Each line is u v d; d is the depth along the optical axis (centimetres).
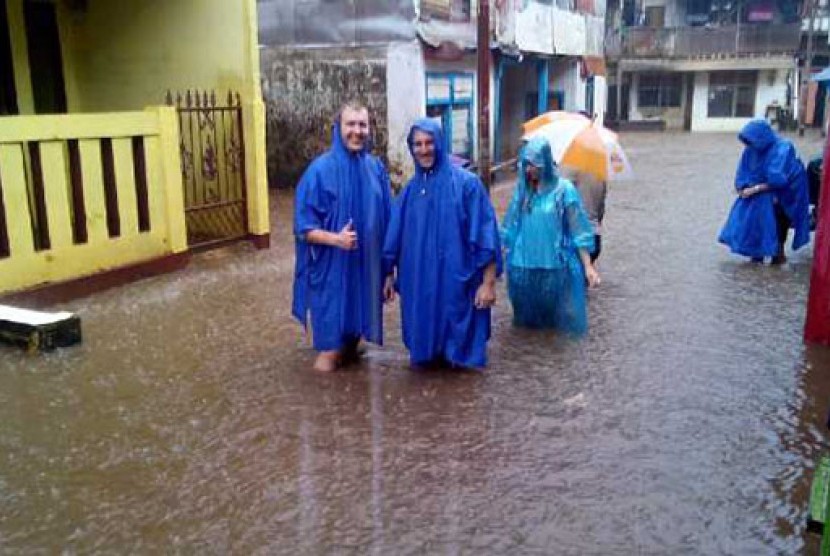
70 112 1015
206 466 411
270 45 1466
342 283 524
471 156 1628
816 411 480
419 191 520
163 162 798
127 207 768
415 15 1354
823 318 597
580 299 625
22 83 952
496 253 521
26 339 578
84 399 496
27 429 455
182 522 360
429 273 522
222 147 923
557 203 612
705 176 1772
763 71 3572
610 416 472
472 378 531
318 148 1473
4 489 389
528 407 484
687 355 578
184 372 542
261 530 354
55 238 702
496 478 398
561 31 2008
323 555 335
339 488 388
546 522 359
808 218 868
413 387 516
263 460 417
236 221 930
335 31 1416
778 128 3472
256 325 647
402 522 359
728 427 457
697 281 802
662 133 3481
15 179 662
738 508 371
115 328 637
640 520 361
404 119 1401
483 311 534
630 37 3588
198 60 931
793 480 397
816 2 3350
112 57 991
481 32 1070
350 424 460
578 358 571
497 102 1711
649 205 1336
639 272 844
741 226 873
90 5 988
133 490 388
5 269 664
